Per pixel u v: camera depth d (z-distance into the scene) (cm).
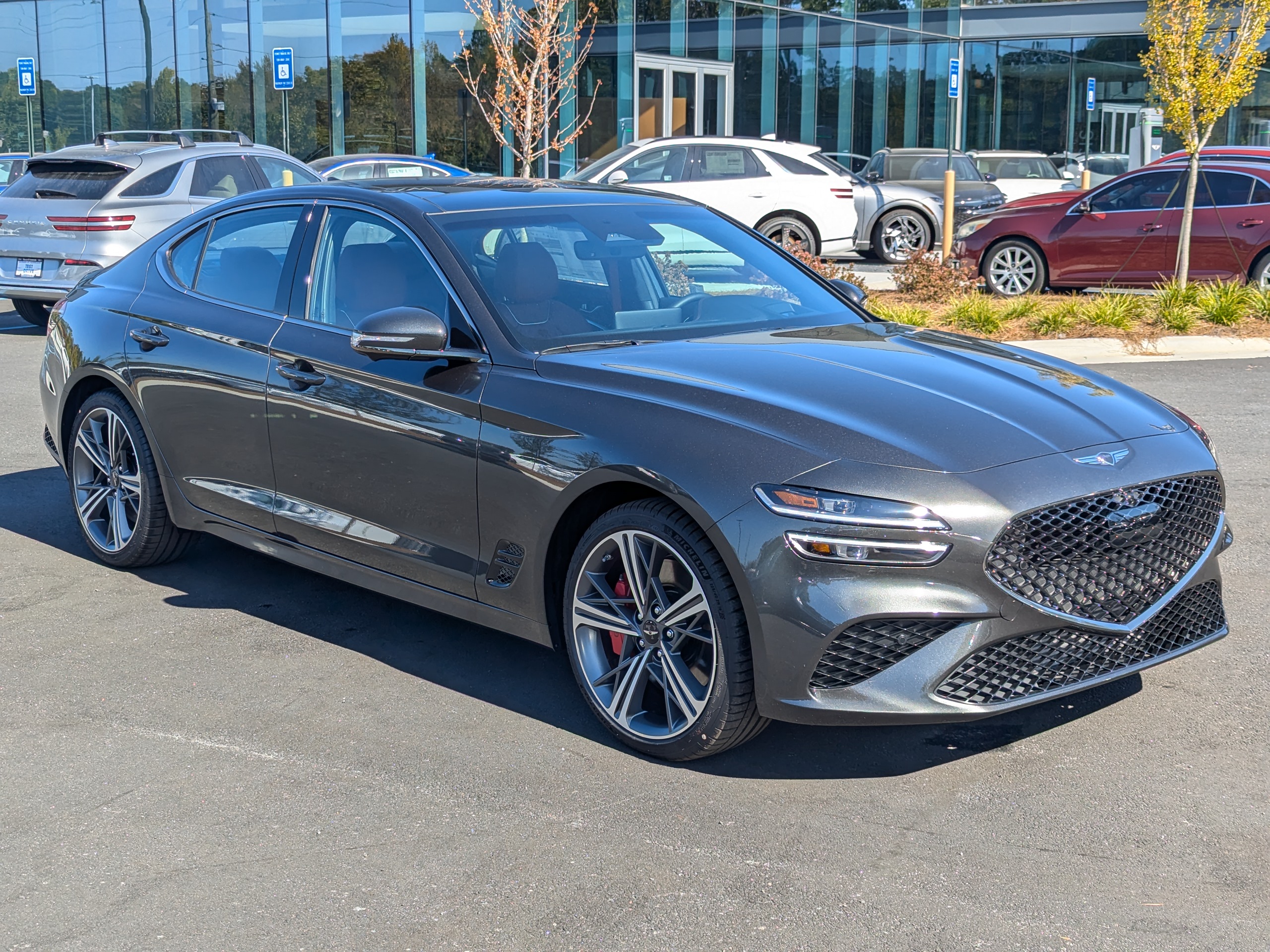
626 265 473
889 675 341
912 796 357
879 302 1378
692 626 369
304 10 2350
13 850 333
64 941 292
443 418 418
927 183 2120
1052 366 439
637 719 387
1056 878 313
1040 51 3097
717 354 415
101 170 1227
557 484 385
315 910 304
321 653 473
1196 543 385
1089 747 386
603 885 313
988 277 1497
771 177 1694
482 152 2227
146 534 546
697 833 338
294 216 505
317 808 354
